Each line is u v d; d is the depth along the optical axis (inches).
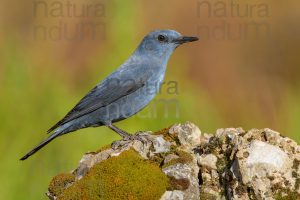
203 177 365.1
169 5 952.3
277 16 997.2
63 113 580.4
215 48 924.6
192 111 608.4
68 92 595.8
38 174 550.3
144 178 357.7
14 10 944.9
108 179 359.3
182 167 365.7
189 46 916.0
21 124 566.6
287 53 943.0
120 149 394.9
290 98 677.9
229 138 373.4
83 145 553.6
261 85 837.8
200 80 883.4
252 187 345.1
